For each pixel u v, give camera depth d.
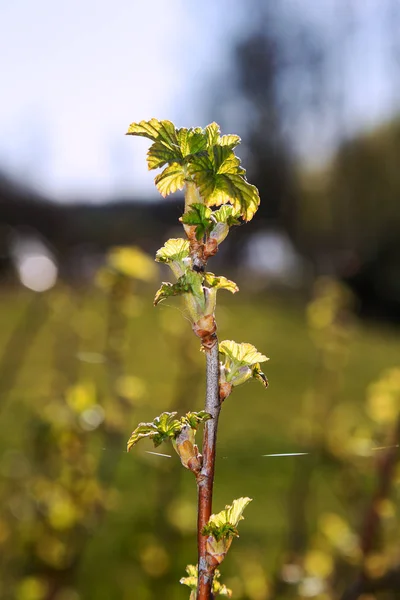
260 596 0.83
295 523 0.95
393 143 4.15
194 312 0.37
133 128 0.37
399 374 0.82
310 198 4.58
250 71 5.36
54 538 0.86
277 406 1.83
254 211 0.37
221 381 0.38
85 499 0.82
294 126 5.10
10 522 0.90
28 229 3.95
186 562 1.04
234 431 1.57
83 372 1.41
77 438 0.81
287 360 2.47
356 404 1.75
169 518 0.98
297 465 0.99
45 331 2.01
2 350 2.14
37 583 0.84
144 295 2.49
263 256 4.87
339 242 4.26
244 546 1.05
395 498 0.85
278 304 4.02
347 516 1.07
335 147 4.58
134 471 1.23
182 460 0.37
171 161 0.36
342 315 1.11
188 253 0.38
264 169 5.09
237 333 2.88
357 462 0.85
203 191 0.36
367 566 0.73
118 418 0.84
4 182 4.19
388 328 3.63
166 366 1.99
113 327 0.89
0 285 2.89
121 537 1.09
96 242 3.79
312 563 0.83
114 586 0.97
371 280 3.93
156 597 0.94
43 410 0.86
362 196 4.18
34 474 0.88
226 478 1.34
